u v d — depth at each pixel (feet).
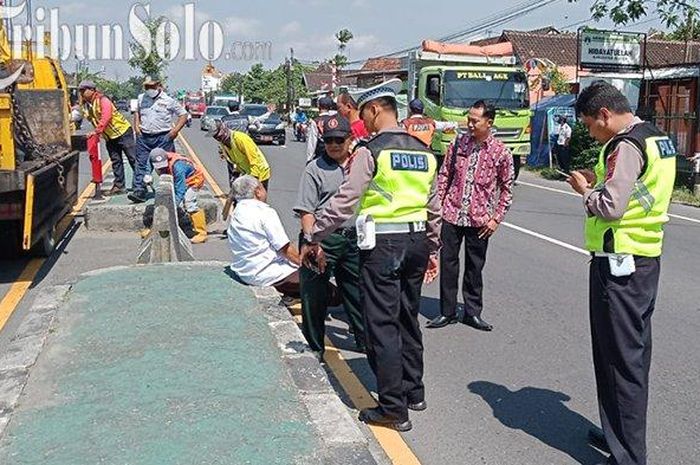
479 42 149.69
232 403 12.84
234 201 22.61
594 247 12.68
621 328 12.48
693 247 35.12
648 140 12.19
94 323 16.99
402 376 14.93
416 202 14.42
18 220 26.45
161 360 14.71
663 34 153.07
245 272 20.49
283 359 15.19
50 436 11.71
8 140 24.66
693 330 21.91
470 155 20.99
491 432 15.03
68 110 37.65
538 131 75.82
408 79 67.31
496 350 19.92
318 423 12.57
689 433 15.10
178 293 19.42
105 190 40.68
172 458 10.98
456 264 21.66
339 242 17.67
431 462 13.74
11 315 22.57
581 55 74.43
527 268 29.76
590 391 17.17
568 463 13.80
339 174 17.70
